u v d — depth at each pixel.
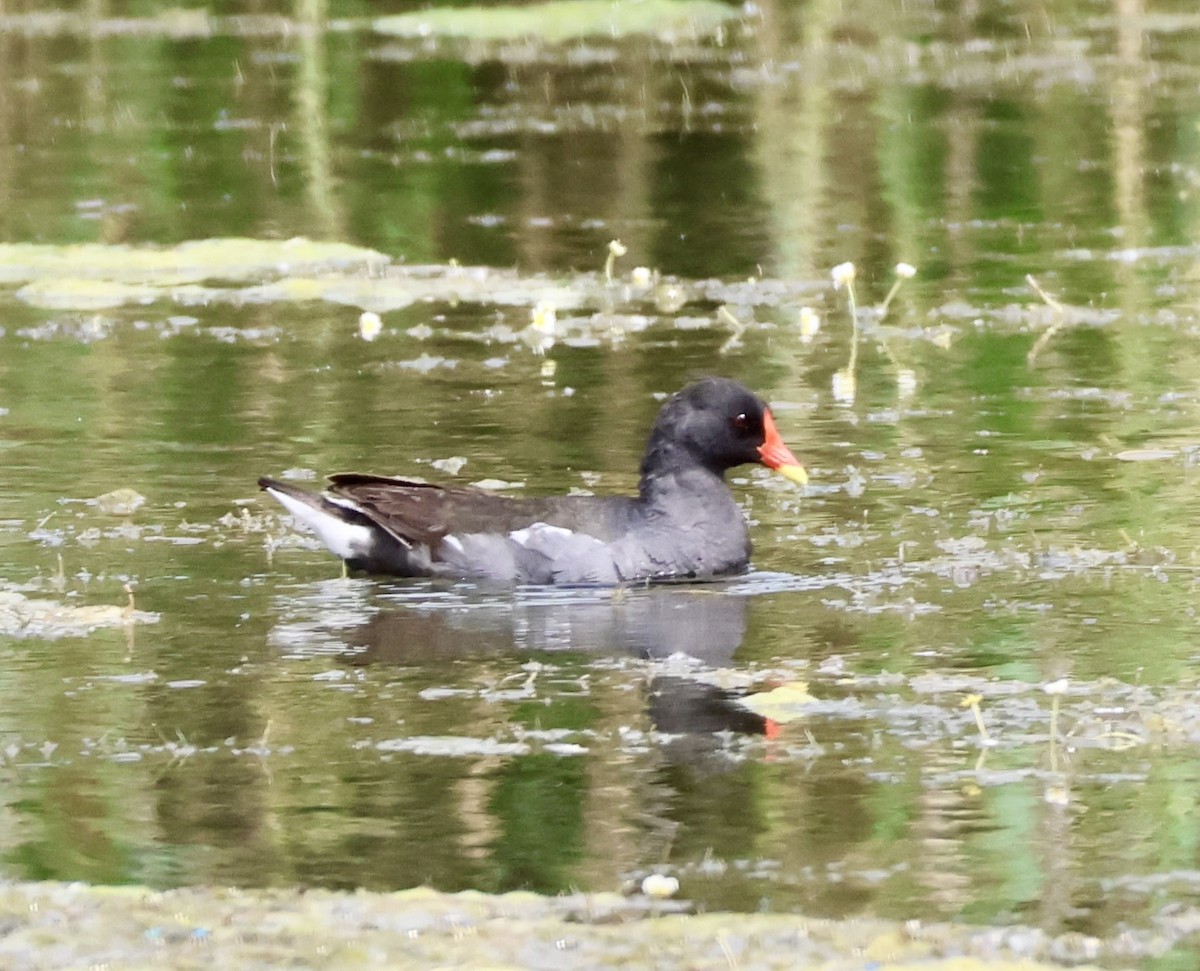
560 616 12.47
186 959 7.62
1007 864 8.58
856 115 33.56
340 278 23.58
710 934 7.80
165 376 18.84
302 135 32.28
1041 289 21.83
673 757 9.87
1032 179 28.80
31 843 8.85
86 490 14.99
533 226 26.45
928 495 14.98
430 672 11.26
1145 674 11.02
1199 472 15.43
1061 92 35.06
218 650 11.60
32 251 24.66
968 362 19.48
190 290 23.03
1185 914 8.04
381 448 16.20
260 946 7.71
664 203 27.75
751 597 12.84
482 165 30.20
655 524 13.52
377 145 31.66
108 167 29.73
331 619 12.30
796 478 13.84
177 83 36.28
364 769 9.70
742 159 30.44
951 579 13.02
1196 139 31.17
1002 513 14.45
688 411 13.77
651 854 8.71
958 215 26.86
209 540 13.85
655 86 36.38
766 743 10.05
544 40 41.03
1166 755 9.85
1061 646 11.58
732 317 20.92
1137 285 22.91
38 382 18.56
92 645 11.64
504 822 9.05
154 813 9.18
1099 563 13.22
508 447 16.27
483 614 12.50
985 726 10.27
